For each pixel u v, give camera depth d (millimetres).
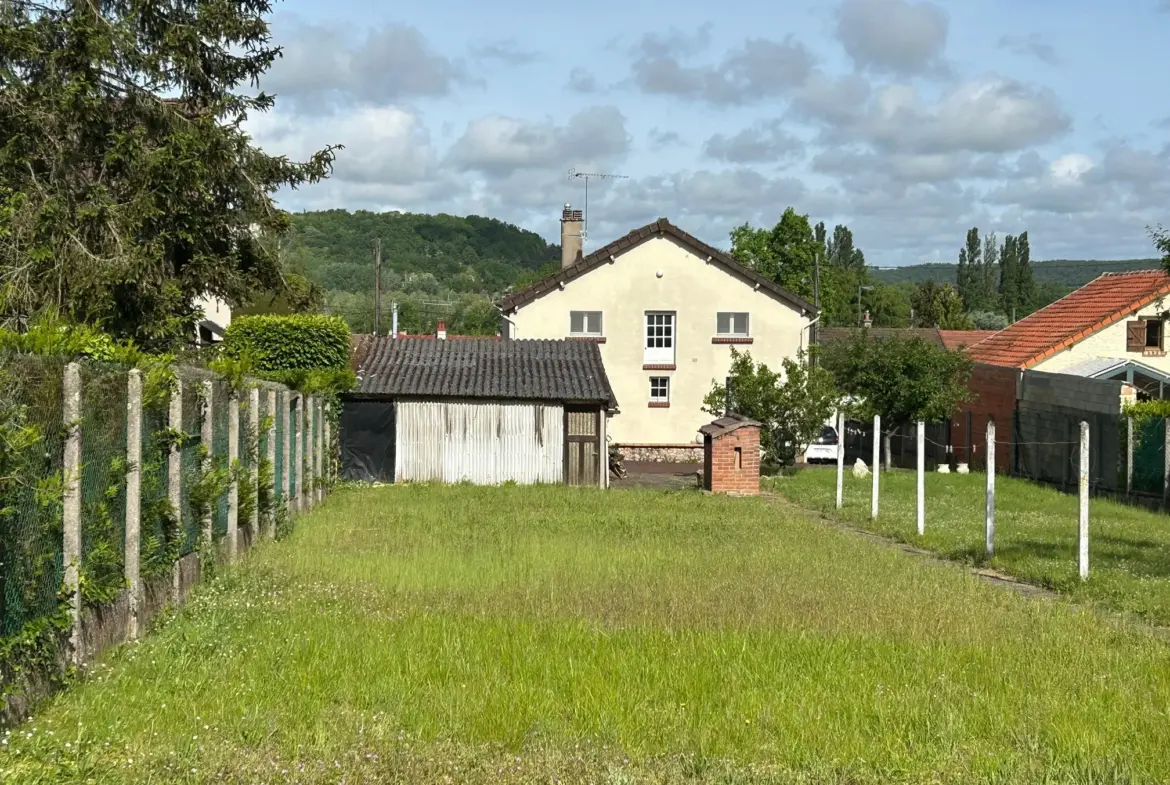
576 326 43031
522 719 7184
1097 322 39688
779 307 43281
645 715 7305
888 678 8383
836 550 16000
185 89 25031
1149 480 26906
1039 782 6238
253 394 15617
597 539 17031
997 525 20875
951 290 96875
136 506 9570
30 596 7391
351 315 74562
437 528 18281
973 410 40938
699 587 12312
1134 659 9258
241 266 27625
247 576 12633
